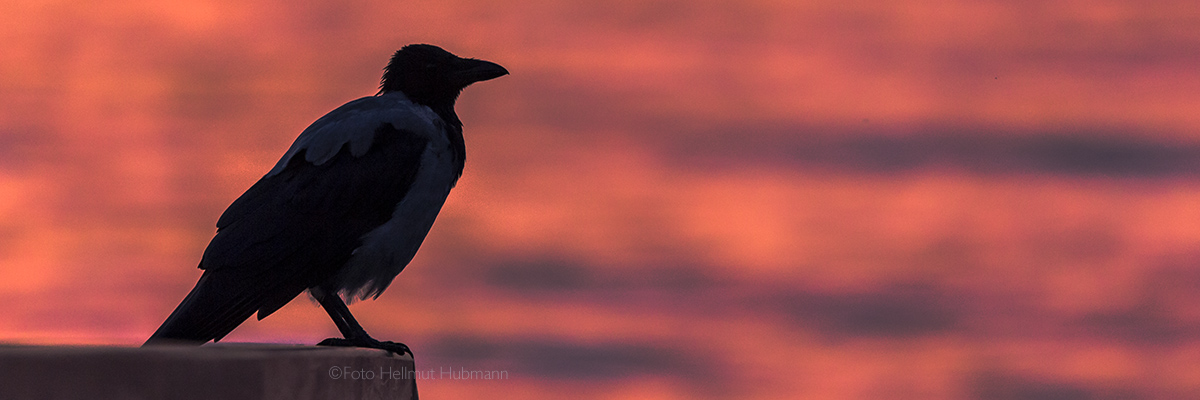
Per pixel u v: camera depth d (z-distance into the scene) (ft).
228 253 32.30
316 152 34.96
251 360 18.29
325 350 21.88
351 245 34.19
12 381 16.44
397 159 35.53
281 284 32.78
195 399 17.69
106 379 17.01
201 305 30.99
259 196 34.09
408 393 26.81
